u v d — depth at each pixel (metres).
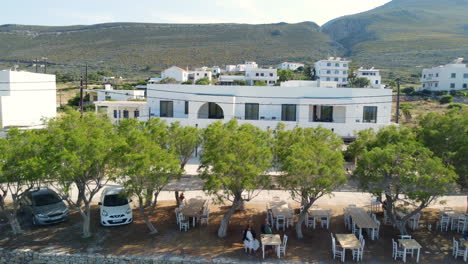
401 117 53.69
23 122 39.41
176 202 21.36
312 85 45.84
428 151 15.16
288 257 15.34
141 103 42.75
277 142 19.19
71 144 15.80
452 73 88.81
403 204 19.91
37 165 15.22
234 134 17.70
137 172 15.05
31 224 19.06
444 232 17.92
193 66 161.12
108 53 174.50
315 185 15.30
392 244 16.58
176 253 15.70
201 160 16.50
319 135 19.95
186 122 35.31
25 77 39.72
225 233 17.39
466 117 17.44
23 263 15.85
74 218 19.86
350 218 18.34
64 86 95.00
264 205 21.78
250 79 110.69
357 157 19.78
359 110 34.94
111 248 16.20
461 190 17.66
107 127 19.28
